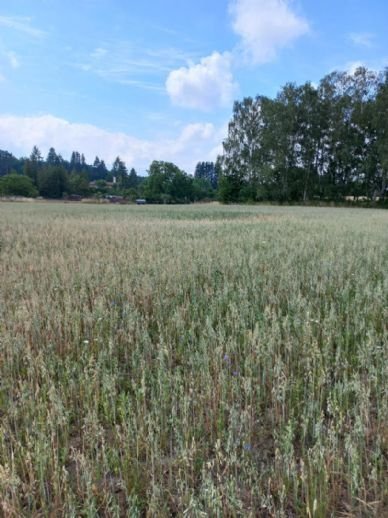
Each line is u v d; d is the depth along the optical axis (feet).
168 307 12.07
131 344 9.51
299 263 16.90
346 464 5.54
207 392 6.88
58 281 13.92
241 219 49.62
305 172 136.26
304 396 6.79
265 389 7.68
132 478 5.38
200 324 9.99
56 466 5.14
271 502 4.85
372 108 117.08
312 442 6.17
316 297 12.54
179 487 5.05
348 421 6.25
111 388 6.95
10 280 13.83
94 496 4.90
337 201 135.23
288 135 132.05
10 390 7.16
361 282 13.32
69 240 25.44
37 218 48.06
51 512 4.80
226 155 154.81
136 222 41.27
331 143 131.03
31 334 9.83
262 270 16.35
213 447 6.03
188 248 20.83
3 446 5.56
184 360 8.55
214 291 13.34
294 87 132.57
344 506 4.96
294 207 111.14
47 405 6.69
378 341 8.88
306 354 8.41
